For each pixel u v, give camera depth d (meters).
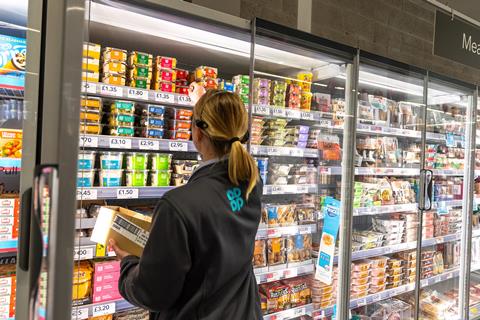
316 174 2.49
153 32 1.84
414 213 3.04
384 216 3.01
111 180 1.75
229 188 1.19
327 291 2.42
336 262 2.42
